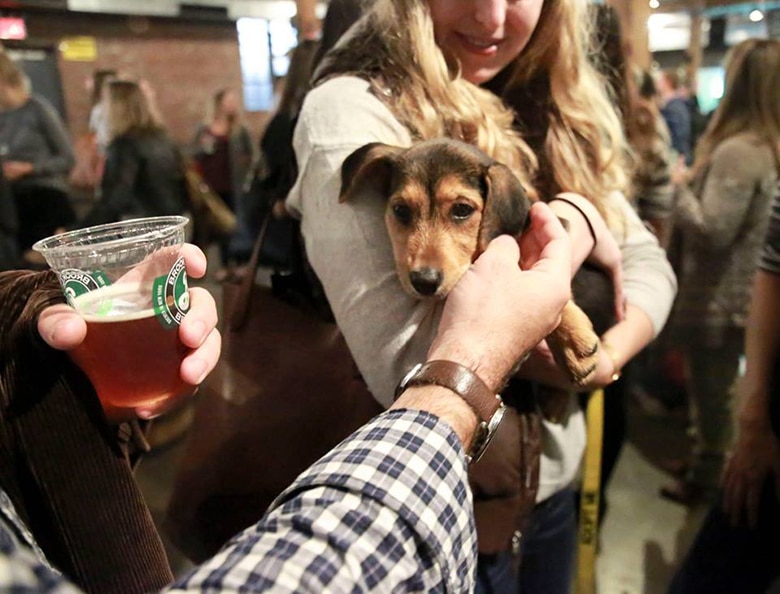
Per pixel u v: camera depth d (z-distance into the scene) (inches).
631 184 62.6
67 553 24.1
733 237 82.1
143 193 103.1
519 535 38.3
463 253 31.3
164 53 155.8
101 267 24.3
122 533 25.0
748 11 105.9
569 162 42.4
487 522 35.8
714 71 112.4
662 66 116.3
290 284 41.1
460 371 24.2
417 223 31.2
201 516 40.0
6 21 131.0
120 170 100.7
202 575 16.9
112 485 24.6
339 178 33.3
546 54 43.1
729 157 80.7
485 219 31.0
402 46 36.1
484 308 26.1
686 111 107.3
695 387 90.4
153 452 57.2
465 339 25.3
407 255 30.9
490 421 24.5
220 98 140.0
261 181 78.2
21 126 105.7
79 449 23.8
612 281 38.8
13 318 24.1
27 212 105.7
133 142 101.4
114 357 24.0
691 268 86.6
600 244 37.3
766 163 79.3
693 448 96.0
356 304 32.8
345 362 38.7
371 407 37.0
